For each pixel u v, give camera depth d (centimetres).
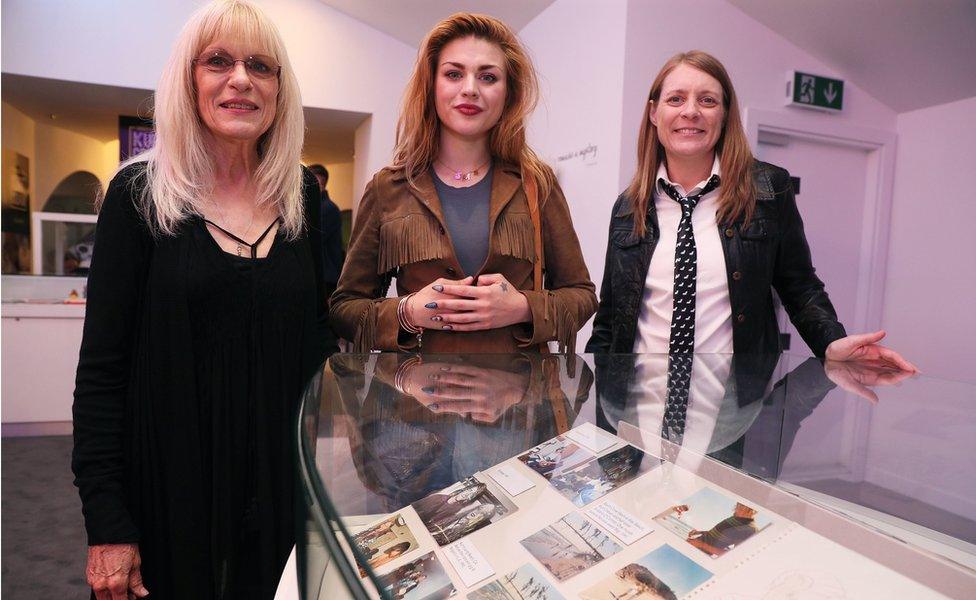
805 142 350
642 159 153
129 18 443
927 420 65
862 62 331
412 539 37
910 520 37
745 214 140
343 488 41
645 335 146
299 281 104
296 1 482
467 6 426
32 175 575
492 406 60
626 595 32
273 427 99
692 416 61
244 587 98
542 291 115
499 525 39
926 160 344
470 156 123
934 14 284
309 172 116
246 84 95
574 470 46
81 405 90
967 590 31
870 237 366
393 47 505
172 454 93
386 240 119
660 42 312
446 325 108
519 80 120
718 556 35
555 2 382
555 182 128
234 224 102
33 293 408
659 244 146
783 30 328
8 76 433
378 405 58
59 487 291
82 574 208
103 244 93
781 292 150
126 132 537
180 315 93
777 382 81
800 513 39
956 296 329
